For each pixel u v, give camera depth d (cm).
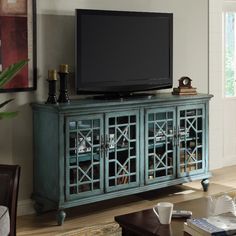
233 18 588
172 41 491
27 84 424
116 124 427
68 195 404
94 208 443
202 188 503
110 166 430
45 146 414
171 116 463
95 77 443
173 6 518
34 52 427
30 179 433
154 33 476
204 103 485
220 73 568
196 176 485
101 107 413
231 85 595
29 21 422
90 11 434
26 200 432
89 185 417
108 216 422
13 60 416
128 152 437
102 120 418
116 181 431
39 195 424
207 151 493
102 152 421
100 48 443
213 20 554
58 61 443
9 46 413
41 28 431
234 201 306
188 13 531
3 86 408
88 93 441
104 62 446
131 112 434
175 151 469
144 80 473
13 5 412
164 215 276
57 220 404
